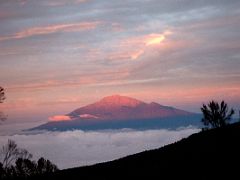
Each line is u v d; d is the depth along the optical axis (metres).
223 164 40.97
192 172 41.06
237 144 46.34
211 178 37.84
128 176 45.59
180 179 39.75
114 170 50.09
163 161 48.38
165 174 42.78
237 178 36.34
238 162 40.59
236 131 51.44
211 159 43.56
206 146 48.78
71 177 50.56
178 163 45.56
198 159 44.94
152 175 43.62
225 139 49.28
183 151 49.84
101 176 48.16
